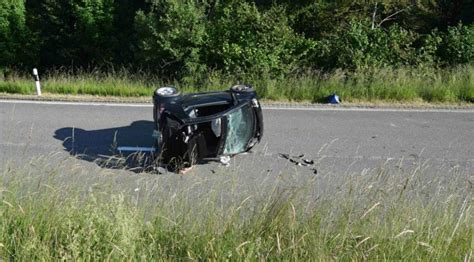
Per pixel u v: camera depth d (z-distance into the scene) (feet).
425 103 40.40
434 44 49.70
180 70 52.21
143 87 44.50
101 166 26.14
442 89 41.63
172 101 27.04
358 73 45.16
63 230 14.82
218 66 50.96
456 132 32.89
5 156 27.53
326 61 49.85
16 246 14.20
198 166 26.02
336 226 15.30
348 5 63.52
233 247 14.24
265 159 27.40
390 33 50.11
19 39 76.02
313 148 29.48
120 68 62.18
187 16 53.88
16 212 15.53
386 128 33.68
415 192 18.43
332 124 34.47
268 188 21.52
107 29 73.05
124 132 32.30
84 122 34.47
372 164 26.94
